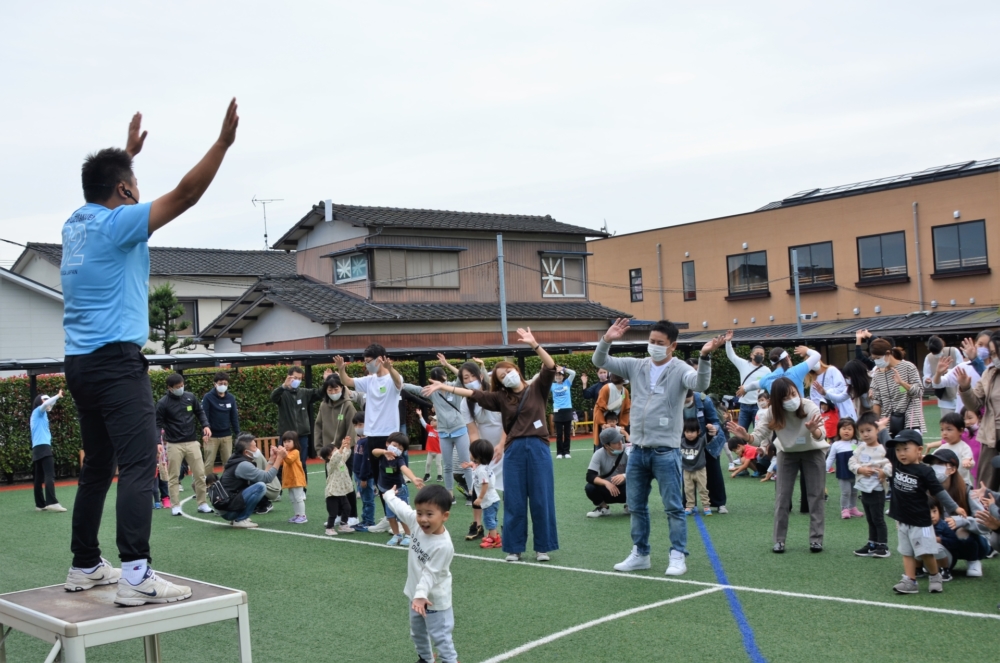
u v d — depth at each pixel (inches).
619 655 222.7
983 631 231.1
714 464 432.5
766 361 913.5
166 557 368.8
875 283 1402.6
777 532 337.4
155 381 743.7
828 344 1254.9
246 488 441.7
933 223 1339.8
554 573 315.9
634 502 316.2
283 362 838.5
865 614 250.2
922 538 265.6
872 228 1403.8
